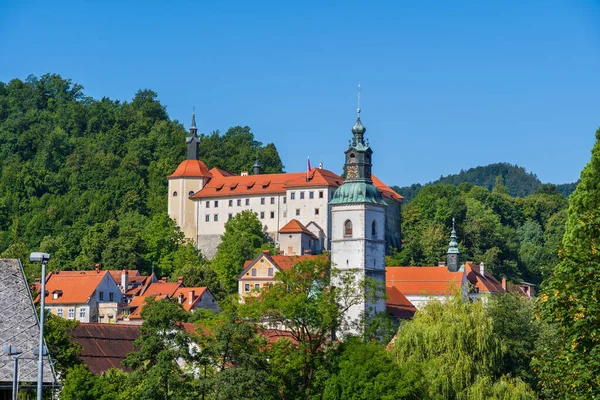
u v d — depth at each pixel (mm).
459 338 131875
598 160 130500
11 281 87312
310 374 132375
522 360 138500
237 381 120938
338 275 149000
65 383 123312
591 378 77312
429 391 125750
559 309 80750
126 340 157375
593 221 83500
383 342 146000
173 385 119812
